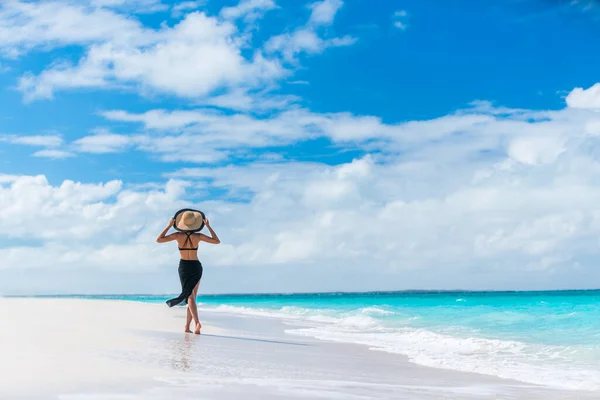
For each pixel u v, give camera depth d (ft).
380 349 31.81
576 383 21.31
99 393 14.80
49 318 37.29
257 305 114.83
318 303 122.11
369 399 16.62
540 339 37.63
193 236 33.63
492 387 20.35
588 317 49.29
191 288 33.60
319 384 18.83
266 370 21.13
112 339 27.30
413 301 102.99
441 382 21.30
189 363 21.15
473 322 51.57
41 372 17.26
